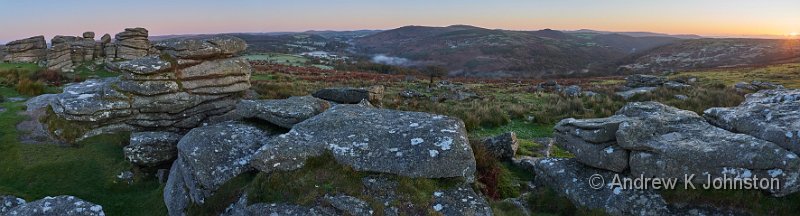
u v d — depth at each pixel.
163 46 15.22
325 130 10.14
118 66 14.36
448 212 8.07
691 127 9.29
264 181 8.64
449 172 8.76
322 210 7.97
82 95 14.65
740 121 9.07
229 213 8.92
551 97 30.09
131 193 11.70
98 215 8.90
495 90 37.06
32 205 8.93
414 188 8.40
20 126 15.05
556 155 15.13
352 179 8.61
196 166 9.81
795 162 7.53
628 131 8.84
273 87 27.86
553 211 9.53
